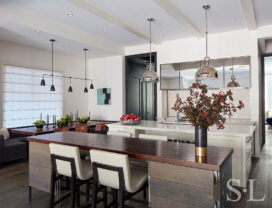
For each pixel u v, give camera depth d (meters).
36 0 3.60
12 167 4.46
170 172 2.00
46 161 2.85
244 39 5.12
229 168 2.19
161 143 2.72
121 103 6.97
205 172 1.84
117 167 2.05
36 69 6.15
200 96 2.06
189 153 2.19
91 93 7.72
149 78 4.09
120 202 2.05
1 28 4.30
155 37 5.71
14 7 3.88
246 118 5.43
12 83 5.59
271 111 9.98
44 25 4.46
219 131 3.38
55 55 6.67
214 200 1.80
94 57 7.33
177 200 1.97
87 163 2.76
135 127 4.07
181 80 5.93
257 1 3.67
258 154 5.18
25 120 5.90
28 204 2.87
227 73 5.34
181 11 4.06
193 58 5.75
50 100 6.55
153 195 2.10
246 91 5.41
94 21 4.58
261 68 6.36
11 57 5.54
